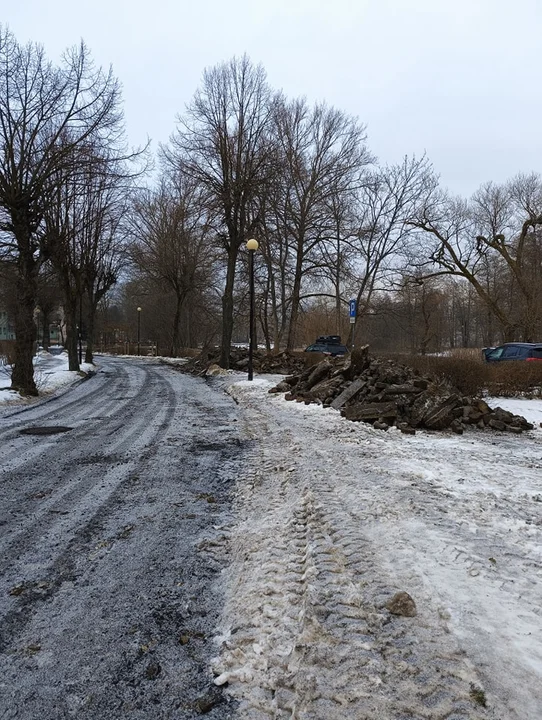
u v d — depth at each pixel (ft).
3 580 11.30
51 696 7.61
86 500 16.92
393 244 104.88
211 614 9.92
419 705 6.72
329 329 135.64
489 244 92.63
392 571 10.61
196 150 75.61
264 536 13.35
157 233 132.16
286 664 8.08
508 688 6.94
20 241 49.06
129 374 83.41
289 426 28.86
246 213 79.87
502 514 14.06
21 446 25.67
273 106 85.15
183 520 15.06
